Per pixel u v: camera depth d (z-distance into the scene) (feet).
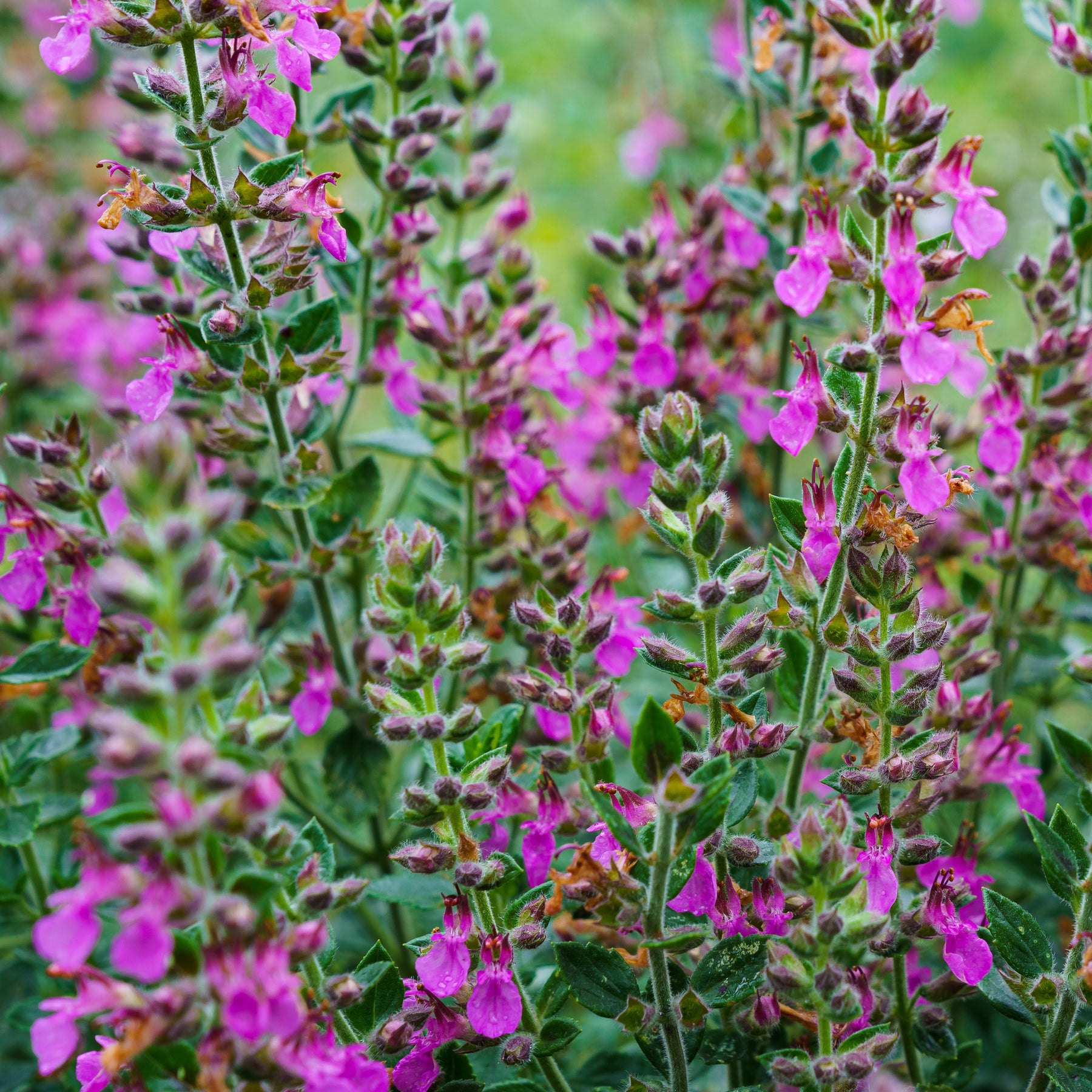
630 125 3.40
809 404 1.57
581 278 2.73
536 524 1.91
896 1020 1.65
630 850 1.50
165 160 1.86
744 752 1.57
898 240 1.54
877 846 1.56
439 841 1.57
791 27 1.91
